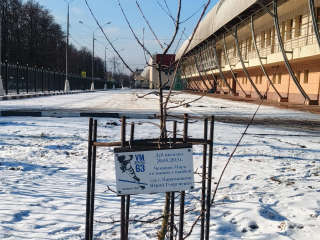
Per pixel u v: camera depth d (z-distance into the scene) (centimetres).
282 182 505
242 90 3988
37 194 429
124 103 2650
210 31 3994
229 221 344
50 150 726
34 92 3738
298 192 446
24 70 3462
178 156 204
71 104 2338
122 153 203
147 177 203
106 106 2234
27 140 850
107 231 323
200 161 643
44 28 6278
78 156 679
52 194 431
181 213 212
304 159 683
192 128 1157
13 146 761
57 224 334
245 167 601
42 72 4003
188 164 204
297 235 310
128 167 203
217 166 607
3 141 827
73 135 946
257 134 1059
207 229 232
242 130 1136
